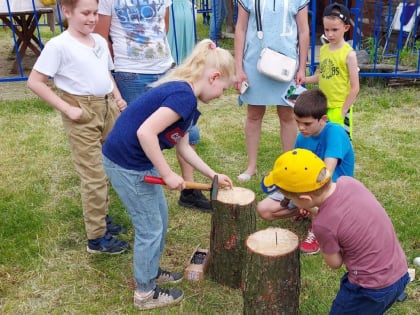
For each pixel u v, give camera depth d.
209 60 2.38
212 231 2.86
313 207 2.15
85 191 3.09
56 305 2.82
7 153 4.84
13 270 3.11
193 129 3.62
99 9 3.37
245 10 3.84
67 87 2.93
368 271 2.08
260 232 2.59
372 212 2.09
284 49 3.81
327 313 2.68
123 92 3.58
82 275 3.06
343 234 2.05
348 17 3.76
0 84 7.36
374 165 4.39
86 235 3.48
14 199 3.95
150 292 2.75
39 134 5.32
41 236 3.45
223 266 2.88
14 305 2.82
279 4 3.74
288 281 2.46
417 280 2.90
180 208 3.80
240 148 4.87
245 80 3.92
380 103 6.02
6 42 10.30
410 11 7.73
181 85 2.32
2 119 5.77
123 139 2.43
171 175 2.34
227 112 6.00
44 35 10.48
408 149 4.71
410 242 3.26
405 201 3.78
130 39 3.45
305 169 2.05
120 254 3.25
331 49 3.87
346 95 3.84
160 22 3.55
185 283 2.96
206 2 11.59
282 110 4.03
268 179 2.19
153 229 2.63
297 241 2.50
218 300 2.83
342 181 2.16
